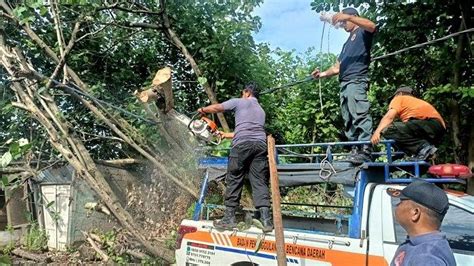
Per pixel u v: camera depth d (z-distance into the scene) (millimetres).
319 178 5344
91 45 10594
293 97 12633
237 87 10883
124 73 10812
